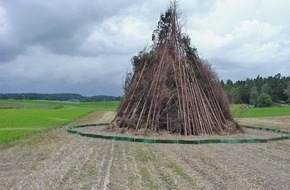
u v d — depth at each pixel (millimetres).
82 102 167875
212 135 28422
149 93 29641
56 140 25922
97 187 12719
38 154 19797
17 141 25531
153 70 30422
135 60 31906
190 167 16188
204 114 29453
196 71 30906
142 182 13414
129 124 29328
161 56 30688
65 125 40719
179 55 31000
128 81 31734
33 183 13328
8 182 13523
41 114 64125
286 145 24297
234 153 20359
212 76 31234
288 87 129250
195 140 24531
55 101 170750
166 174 14727
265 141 25844
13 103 130750
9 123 42812
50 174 14742
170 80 30047
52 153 20062
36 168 16000
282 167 16562
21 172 15258
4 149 21781
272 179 14078
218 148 22219
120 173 14883
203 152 20500
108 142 24641
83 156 19000
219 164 16969
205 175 14648
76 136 28391
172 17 31703
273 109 91812
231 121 31234
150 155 19266
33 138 27281
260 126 41594
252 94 116562
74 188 12617
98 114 67000
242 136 28281
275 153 20703
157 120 28812
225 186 12961
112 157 18672
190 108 29203
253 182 13562
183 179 13930
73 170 15461
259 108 99250
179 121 28719
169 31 31547
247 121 51344
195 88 29969
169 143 24281
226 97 31891
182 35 31625
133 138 25453
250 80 133500
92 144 23625
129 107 30328
